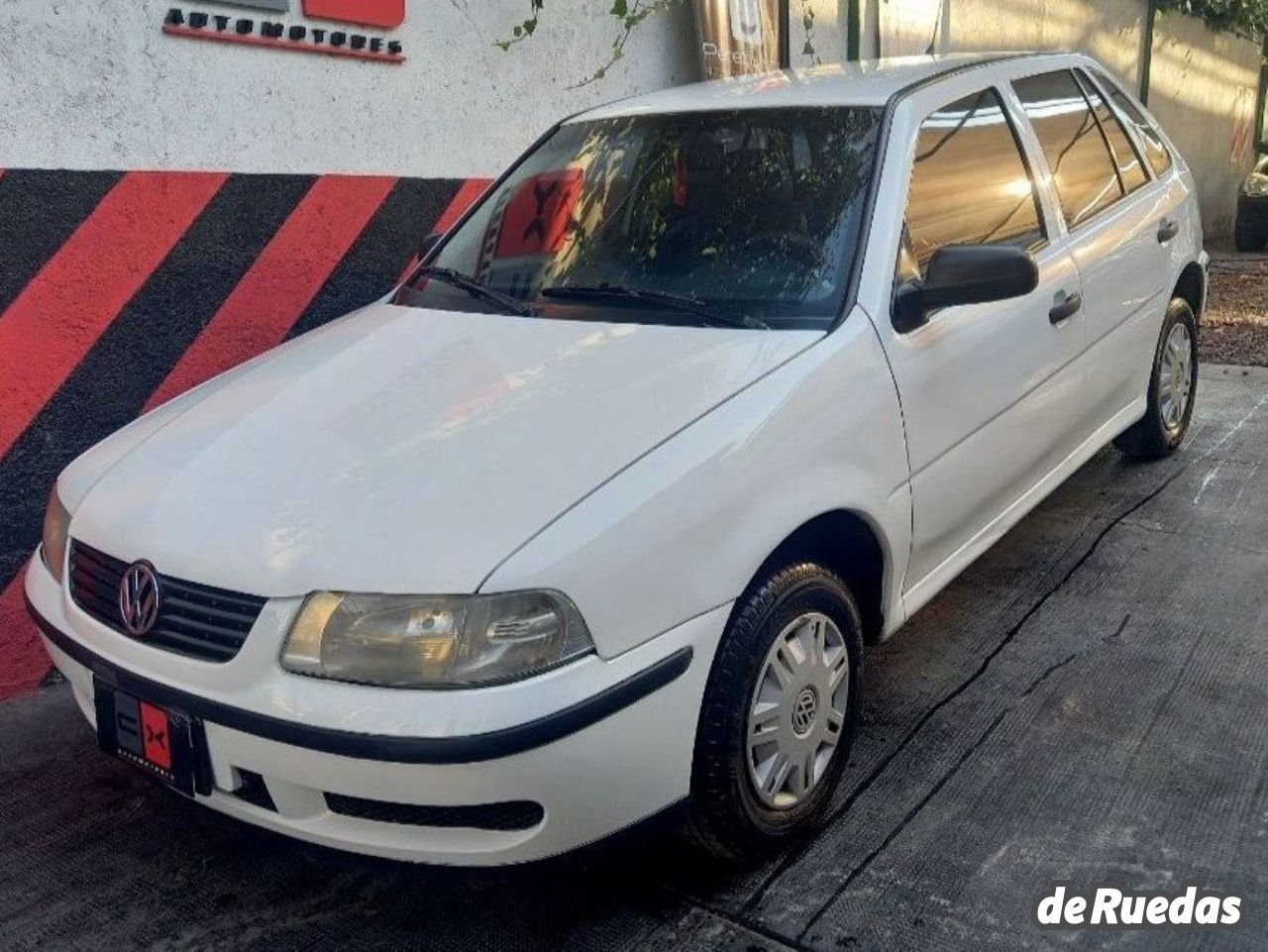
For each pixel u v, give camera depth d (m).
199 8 4.08
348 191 4.64
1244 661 3.53
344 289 4.70
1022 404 3.53
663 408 2.60
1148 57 11.60
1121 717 3.28
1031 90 4.02
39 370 3.83
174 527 2.50
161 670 2.43
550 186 3.69
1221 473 5.03
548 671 2.22
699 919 2.61
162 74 4.02
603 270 3.30
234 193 4.27
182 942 2.65
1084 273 3.87
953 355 3.17
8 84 3.63
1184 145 12.92
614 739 2.30
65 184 3.81
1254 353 7.19
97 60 3.84
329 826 2.36
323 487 2.48
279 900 2.79
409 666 2.20
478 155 5.15
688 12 6.11
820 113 3.41
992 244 3.48
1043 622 3.85
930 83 3.56
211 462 2.68
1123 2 10.90
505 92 5.23
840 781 3.01
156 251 4.07
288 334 4.54
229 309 4.33
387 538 2.30
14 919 2.76
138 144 3.98
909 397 3.00
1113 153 4.45
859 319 2.94
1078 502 4.80
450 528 2.30
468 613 2.19
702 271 3.18
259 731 2.28
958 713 3.35
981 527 3.51
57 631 2.70
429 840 2.32
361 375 2.97
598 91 5.70
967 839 2.81
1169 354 4.95
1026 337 3.51
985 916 2.55
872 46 7.46
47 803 3.23
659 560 2.37
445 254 3.72
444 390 2.80
